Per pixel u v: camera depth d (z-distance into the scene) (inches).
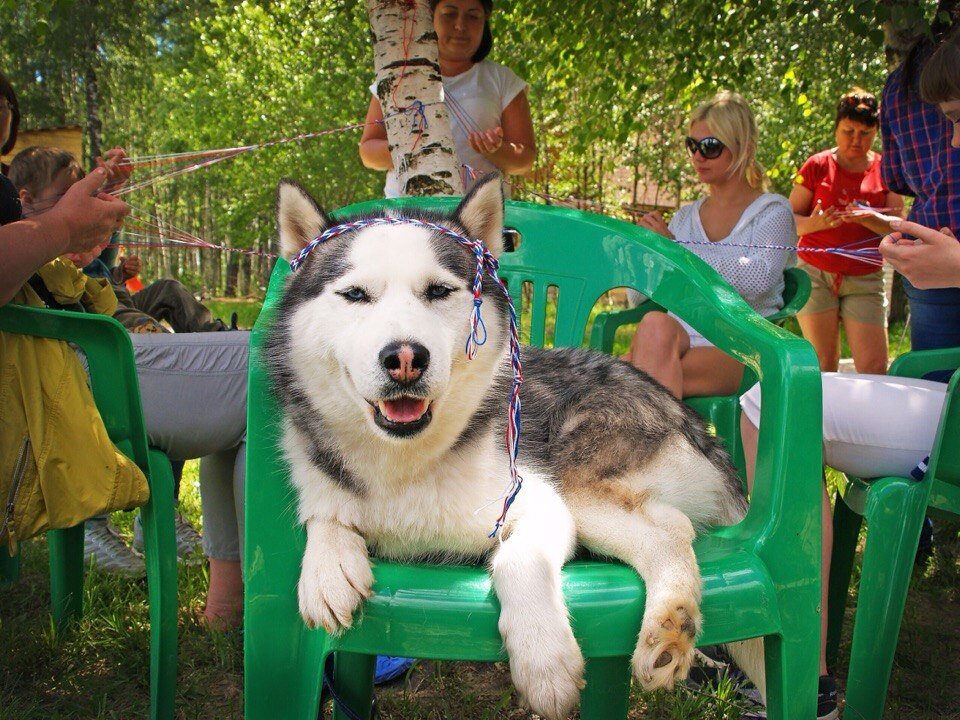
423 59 148.9
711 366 139.3
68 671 109.7
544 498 79.0
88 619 121.7
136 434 95.8
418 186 149.1
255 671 71.7
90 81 642.2
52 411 87.2
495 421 84.2
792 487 71.4
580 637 66.3
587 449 89.0
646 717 102.5
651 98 385.4
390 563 71.6
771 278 150.1
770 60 372.5
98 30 561.0
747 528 74.2
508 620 63.7
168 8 630.5
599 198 571.2
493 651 65.6
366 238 80.8
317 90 575.5
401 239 80.0
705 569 69.6
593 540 79.6
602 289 104.7
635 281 100.4
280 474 77.1
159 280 156.3
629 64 306.0
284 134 599.2
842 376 99.8
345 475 77.1
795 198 230.8
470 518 78.1
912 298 131.6
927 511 105.9
